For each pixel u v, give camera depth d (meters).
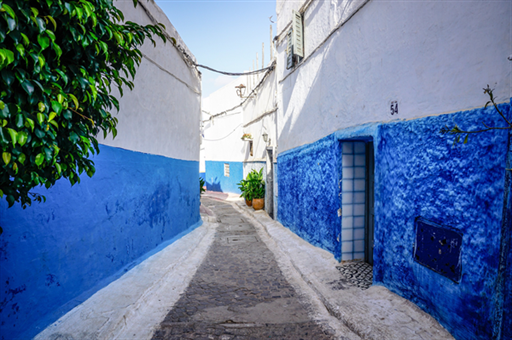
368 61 4.26
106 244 4.23
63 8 1.58
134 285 4.25
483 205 2.47
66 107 1.71
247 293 4.42
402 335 2.88
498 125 2.34
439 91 2.97
